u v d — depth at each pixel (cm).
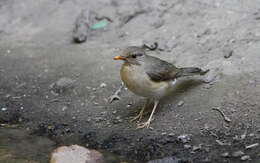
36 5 1773
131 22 1598
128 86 1107
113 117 1187
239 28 1414
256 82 1187
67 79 1350
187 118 1128
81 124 1170
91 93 1298
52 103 1278
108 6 1675
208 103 1162
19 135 1149
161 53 1427
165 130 1098
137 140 1075
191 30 1477
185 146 1025
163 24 1545
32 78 1410
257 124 1060
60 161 1000
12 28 1698
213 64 1306
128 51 1068
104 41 1553
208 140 1039
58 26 1678
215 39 1404
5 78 1423
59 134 1141
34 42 1614
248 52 1305
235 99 1150
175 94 1233
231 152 986
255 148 985
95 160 1004
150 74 1075
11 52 1566
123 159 1017
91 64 1437
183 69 1179
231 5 1513
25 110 1261
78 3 1744
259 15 1438
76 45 1562
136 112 1198
